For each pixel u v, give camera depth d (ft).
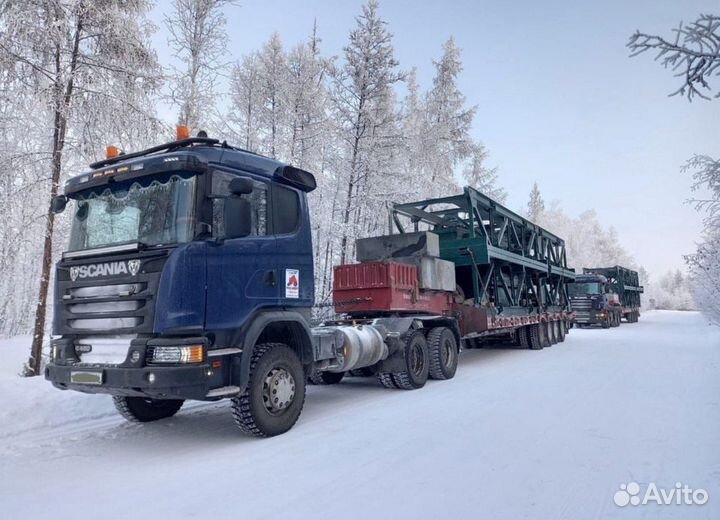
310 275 20.06
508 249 43.98
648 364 34.35
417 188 64.18
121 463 14.64
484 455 14.30
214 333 15.81
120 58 32.99
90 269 16.06
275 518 10.32
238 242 16.83
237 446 16.19
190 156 15.47
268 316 17.42
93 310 15.70
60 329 16.42
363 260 34.53
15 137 32.22
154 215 15.84
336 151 59.52
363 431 17.56
